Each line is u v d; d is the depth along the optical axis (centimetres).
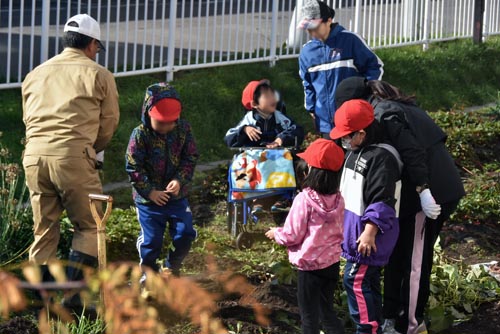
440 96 1395
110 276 281
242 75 1262
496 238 834
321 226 543
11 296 250
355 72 795
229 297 643
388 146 561
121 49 1312
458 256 794
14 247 696
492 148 1118
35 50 1279
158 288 280
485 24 1667
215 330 309
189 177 626
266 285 659
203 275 679
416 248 590
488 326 647
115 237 742
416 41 1534
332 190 545
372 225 544
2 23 1455
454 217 861
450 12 1602
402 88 1381
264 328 604
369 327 557
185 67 1219
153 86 610
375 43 1463
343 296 653
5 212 691
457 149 1062
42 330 332
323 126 816
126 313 283
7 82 1048
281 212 771
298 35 1377
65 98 592
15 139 963
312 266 545
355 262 559
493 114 1290
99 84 596
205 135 1086
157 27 1429
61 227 716
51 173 591
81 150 588
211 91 1185
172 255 637
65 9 1476
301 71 827
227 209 814
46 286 268
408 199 582
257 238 768
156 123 604
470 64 1517
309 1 801
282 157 762
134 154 614
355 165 559
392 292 605
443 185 581
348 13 1460
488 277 715
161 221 627
